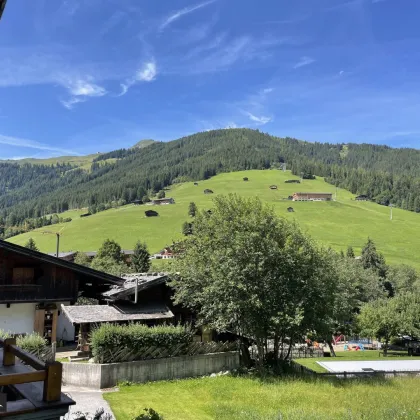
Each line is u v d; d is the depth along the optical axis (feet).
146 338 72.33
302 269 82.58
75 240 442.09
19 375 15.08
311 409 56.13
